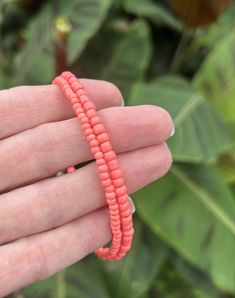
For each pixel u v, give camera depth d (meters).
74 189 0.10
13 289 0.10
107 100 0.11
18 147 0.10
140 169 0.10
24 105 0.10
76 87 0.09
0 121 0.10
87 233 0.10
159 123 0.10
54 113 0.10
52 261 0.10
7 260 0.10
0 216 0.10
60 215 0.10
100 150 0.09
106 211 0.10
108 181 0.09
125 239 0.10
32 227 0.10
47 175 0.10
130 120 0.10
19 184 0.10
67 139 0.10
